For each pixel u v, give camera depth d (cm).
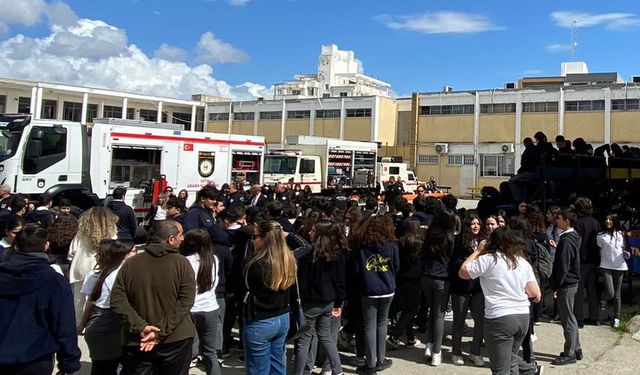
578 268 614
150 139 1448
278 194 1458
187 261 388
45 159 1288
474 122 4728
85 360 592
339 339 673
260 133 5897
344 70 12019
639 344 686
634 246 856
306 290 509
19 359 306
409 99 5566
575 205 799
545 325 775
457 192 4778
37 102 4678
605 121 4169
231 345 659
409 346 680
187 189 1538
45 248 331
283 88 11406
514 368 488
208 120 6281
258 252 436
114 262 434
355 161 2567
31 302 314
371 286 551
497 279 435
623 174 1206
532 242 586
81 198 1327
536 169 984
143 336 360
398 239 655
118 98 5281
